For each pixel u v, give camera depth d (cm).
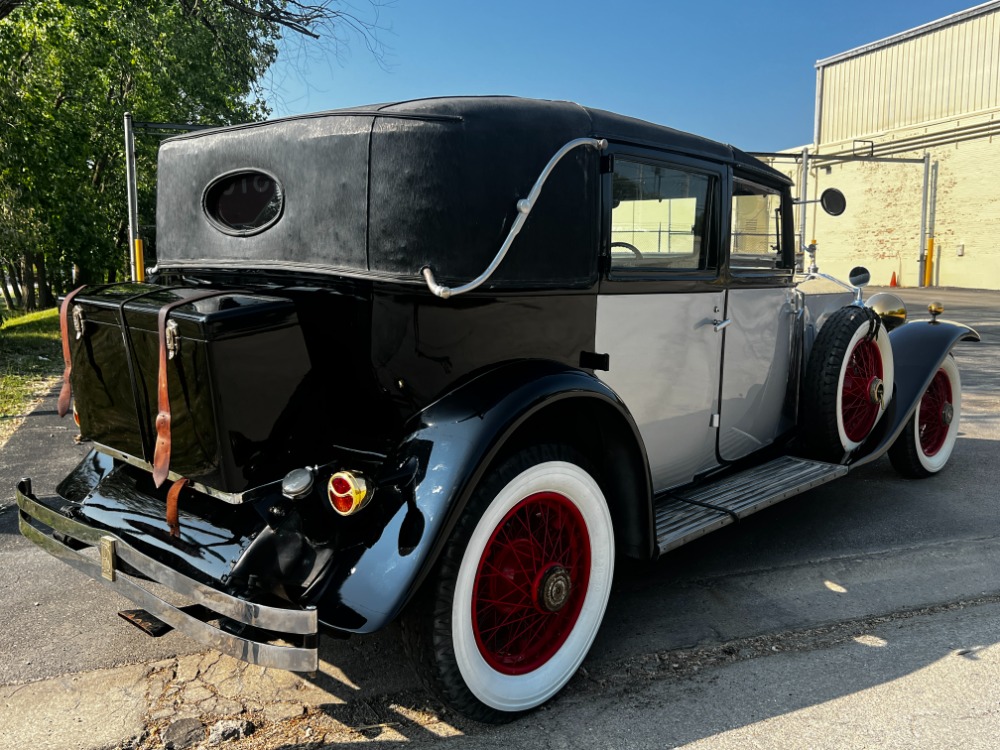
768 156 359
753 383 356
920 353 428
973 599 313
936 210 2408
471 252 225
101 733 224
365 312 222
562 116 249
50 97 1233
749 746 217
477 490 213
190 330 195
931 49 2391
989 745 216
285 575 206
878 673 255
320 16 985
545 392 225
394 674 257
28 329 1277
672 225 296
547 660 240
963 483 466
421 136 218
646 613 300
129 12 1345
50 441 554
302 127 234
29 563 344
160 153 285
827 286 454
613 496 268
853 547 367
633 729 226
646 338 290
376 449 238
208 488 211
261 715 233
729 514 299
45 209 1276
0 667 259
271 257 246
